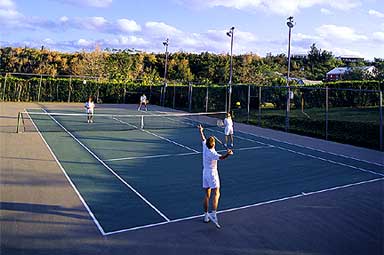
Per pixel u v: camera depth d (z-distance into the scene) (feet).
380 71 134.00
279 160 46.57
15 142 53.93
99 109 117.29
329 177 38.60
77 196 30.22
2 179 34.50
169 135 66.33
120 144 55.67
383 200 30.94
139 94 144.87
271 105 102.78
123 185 33.78
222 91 105.60
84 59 200.13
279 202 29.99
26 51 233.96
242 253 20.88
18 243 21.33
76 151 49.14
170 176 37.29
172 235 22.95
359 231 24.36
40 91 135.95
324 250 21.50
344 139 62.95
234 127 79.30
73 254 20.13
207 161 24.89
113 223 24.66
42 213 26.16
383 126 63.82
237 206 28.78
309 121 76.28
